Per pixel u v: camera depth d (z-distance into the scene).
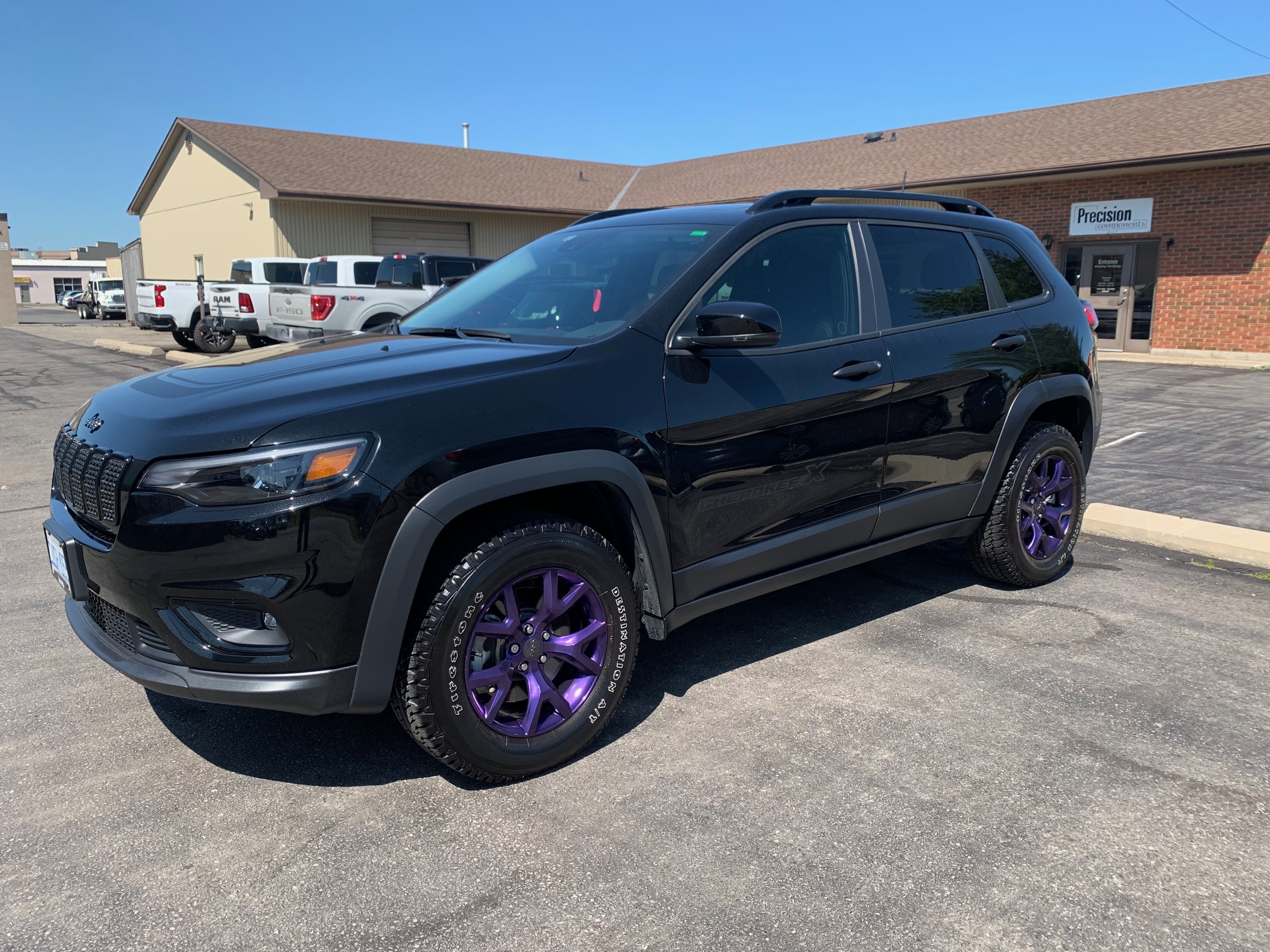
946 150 20.44
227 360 3.32
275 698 2.44
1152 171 16.28
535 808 2.63
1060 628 3.94
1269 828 2.51
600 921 2.15
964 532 4.12
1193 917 2.15
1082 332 4.52
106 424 2.71
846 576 4.69
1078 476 4.48
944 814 2.57
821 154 23.91
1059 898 2.22
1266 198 15.34
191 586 2.41
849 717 3.15
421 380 2.65
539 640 2.75
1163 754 2.89
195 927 2.14
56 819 2.58
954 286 4.00
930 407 3.73
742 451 3.14
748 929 2.12
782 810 2.60
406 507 2.46
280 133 25.27
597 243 3.75
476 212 24.44
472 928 2.13
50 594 4.49
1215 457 7.54
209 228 25.36
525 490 2.63
